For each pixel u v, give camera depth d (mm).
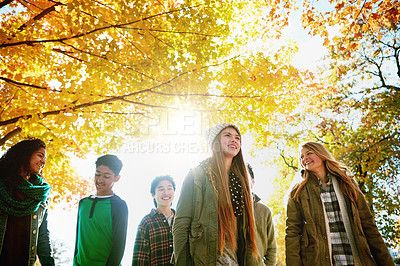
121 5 3434
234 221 1881
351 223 2459
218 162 2023
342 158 11344
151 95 4109
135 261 3135
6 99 4164
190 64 3826
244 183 2107
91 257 2600
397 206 10797
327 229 2521
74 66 3693
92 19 3396
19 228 2107
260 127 4602
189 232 1777
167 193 3469
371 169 10953
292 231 2664
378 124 11453
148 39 3658
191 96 4117
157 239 3234
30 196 2162
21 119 3559
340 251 2451
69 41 3900
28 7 4148
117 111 4359
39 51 3680
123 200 2826
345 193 2562
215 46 4039
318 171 2779
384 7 4023
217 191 1901
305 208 2656
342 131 12078
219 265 1715
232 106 4371
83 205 2789
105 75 3707
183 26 3764
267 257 2521
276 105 4434
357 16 4129
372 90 11531
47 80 4516
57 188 6195
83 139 4078
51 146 3967
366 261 2322
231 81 4242
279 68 4285
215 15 3836
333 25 4293
